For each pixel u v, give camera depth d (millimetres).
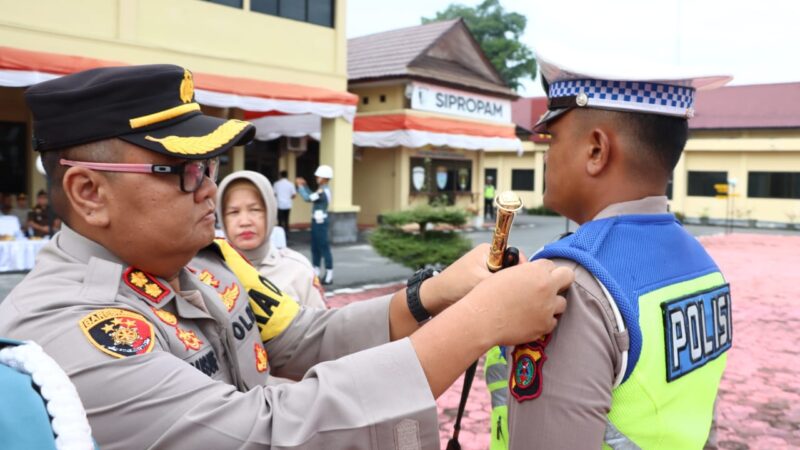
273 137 15945
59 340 1116
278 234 8508
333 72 14094
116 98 1209
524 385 1181
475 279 1434
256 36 12742
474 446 4105
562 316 1174
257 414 1074
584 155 1327
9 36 9555
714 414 1440
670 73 1255
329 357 1638
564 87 1337
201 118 1299
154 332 1214
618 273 1213
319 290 3430
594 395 1121
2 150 13070
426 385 1071
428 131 16984
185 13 11633
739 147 25000
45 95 1224
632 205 1312
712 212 26125
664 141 1292
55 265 1264
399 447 1043
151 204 1238
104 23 10609
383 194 18172
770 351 6781
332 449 1033
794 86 25547
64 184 1248
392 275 10469
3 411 686
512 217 1268
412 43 18328
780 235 21828
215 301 1458
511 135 19672
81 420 725
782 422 4727
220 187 3279
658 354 1192
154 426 1078
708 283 1404
